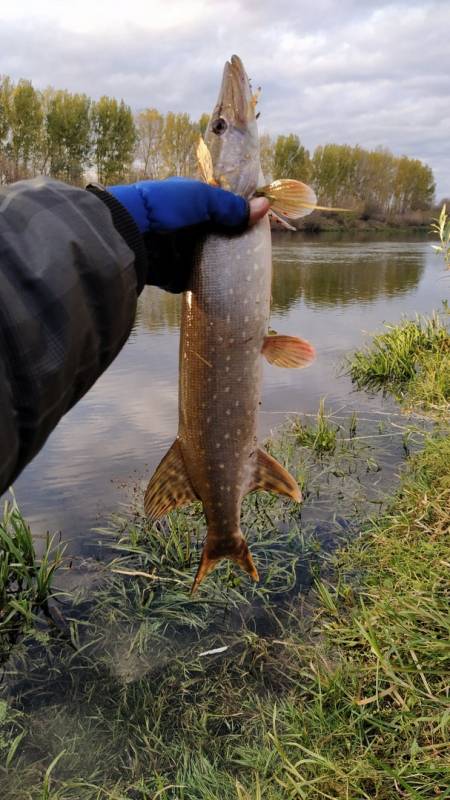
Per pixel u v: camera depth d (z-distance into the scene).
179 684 0.71
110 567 0.93
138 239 0.30
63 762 0.62
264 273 0.51
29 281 0.23
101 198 0.30
